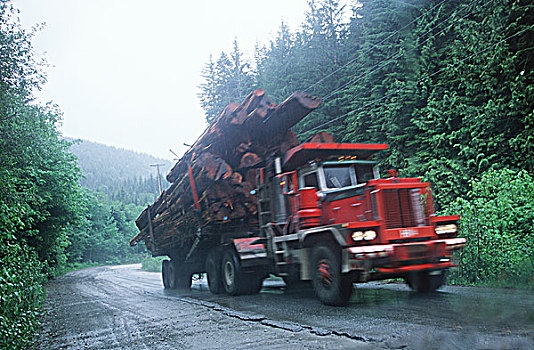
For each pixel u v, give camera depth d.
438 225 7.45
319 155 8.62
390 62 18.28
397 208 7.18
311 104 9.34
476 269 9.65
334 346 4.81
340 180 8.48
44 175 21.78
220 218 10.77
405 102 17.41
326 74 23.55
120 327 7.61
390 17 19.33
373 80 19.66
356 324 5.80
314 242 7.89
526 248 9.64
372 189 7.27
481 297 7.13
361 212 7.44
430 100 16.80
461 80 15.55
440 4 17.02
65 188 23.95
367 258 6.73
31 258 14.43
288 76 25.06
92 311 10.34
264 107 9.84
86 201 28.56
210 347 5.41
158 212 16.19
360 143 8.81
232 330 6.33
